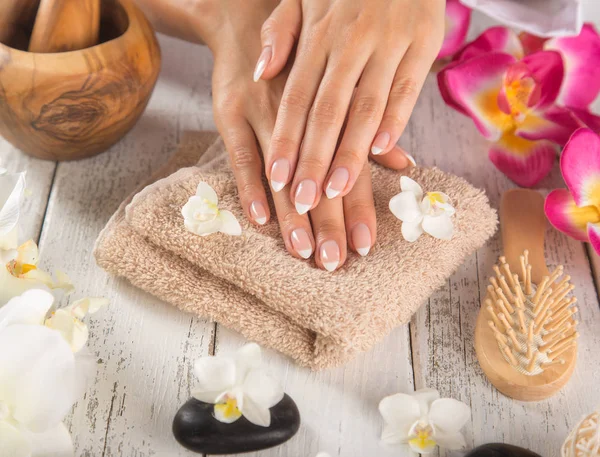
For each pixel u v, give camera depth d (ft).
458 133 2.40
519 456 1.65
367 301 1.78
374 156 2.07
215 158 2.08
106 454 1.69
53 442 1.57
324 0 2.02
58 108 2.00
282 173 1.86
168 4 2.27
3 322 1.50
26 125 2.02
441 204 1.91
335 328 1.74
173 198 1.90
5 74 1.94
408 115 1.96
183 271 1.88
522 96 2.24
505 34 2.35
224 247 1.84
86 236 2.06
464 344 1.90
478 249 2.09
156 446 1.71
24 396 1.52
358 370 1.84
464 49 2.38
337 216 1.88
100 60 1.98
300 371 1.83
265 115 2.02
